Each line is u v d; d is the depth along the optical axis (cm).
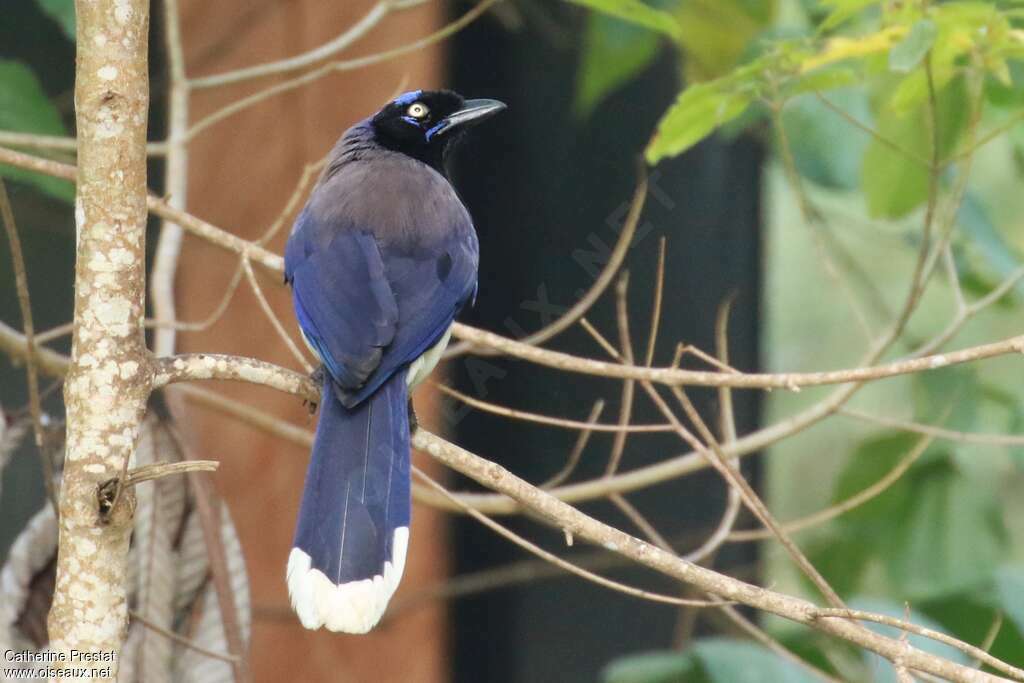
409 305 905
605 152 1290
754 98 986
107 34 673
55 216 1262
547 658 1248
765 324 1362
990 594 1120
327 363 859
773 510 1733
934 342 988
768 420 1653
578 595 1259
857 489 1237
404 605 1174
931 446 1210
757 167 1323
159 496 941
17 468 1222
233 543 938
